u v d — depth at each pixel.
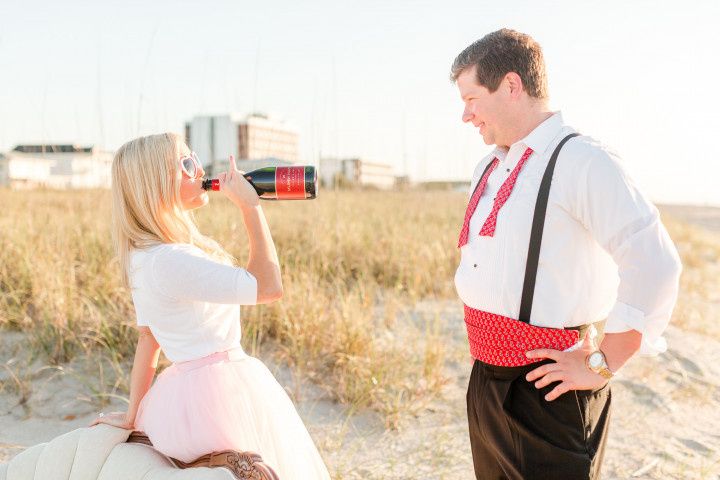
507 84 1.97
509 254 1.95
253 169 2.18
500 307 1.98
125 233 1.99
